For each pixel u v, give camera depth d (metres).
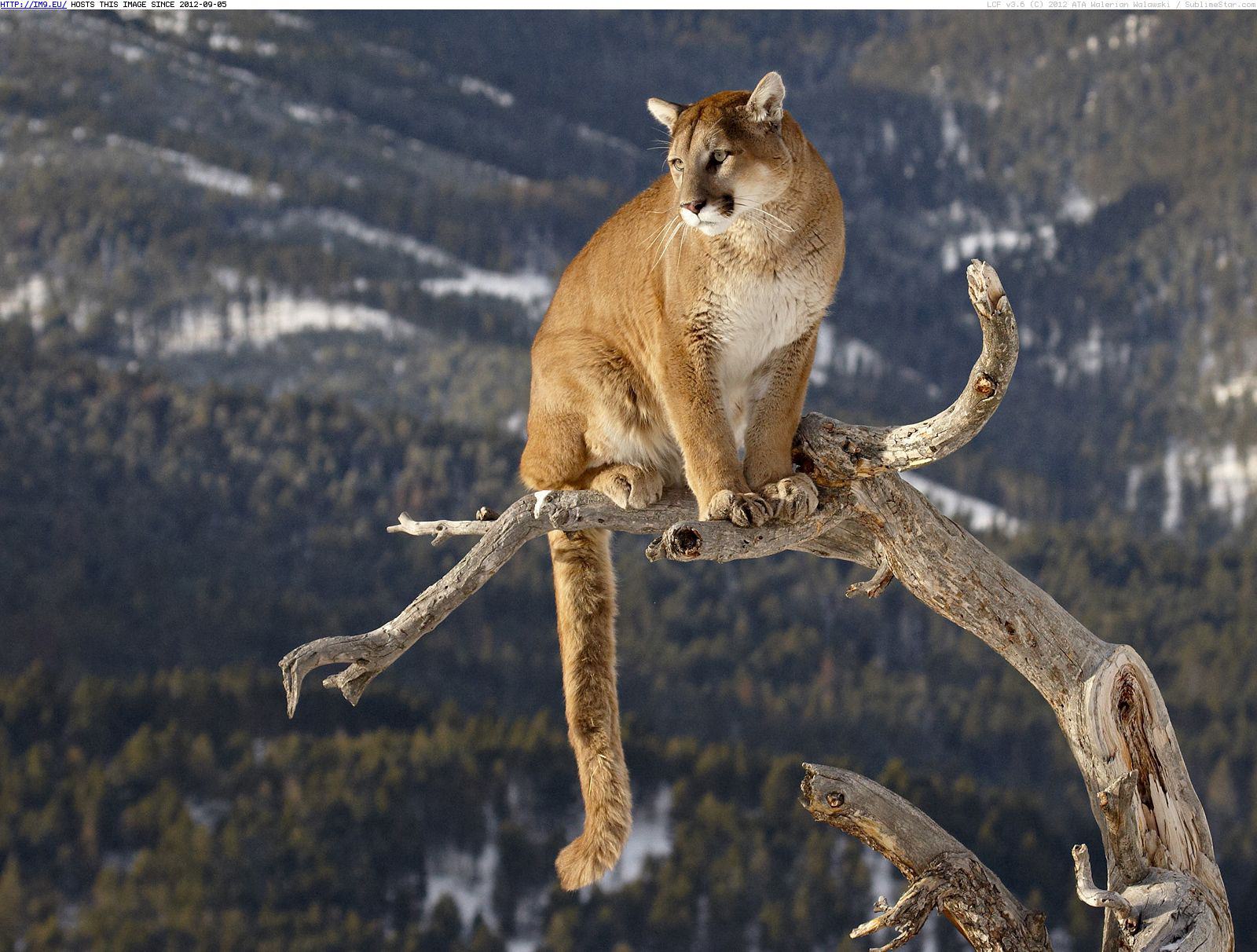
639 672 118.81
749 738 110.81
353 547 150.38
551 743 98.94
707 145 5.49
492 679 120.94
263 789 95.00
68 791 92.31
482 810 92.88
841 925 80.25
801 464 5.38
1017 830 85.25
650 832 92.88
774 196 5.54
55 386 173.12
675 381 5.70
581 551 6.06
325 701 110.19
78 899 83.38
